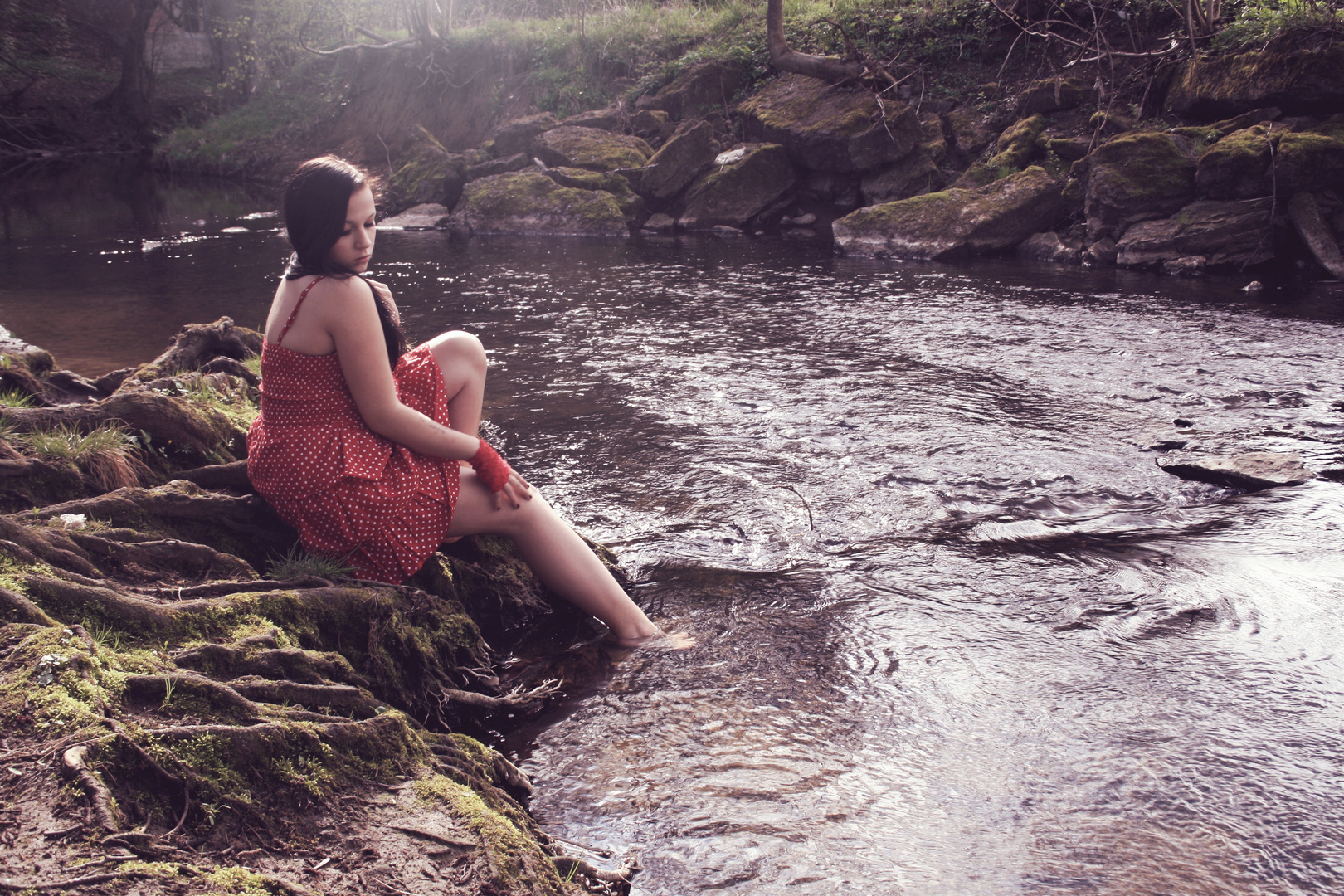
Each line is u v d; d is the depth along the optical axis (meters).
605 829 2.03
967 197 10.41
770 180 12.72
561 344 6.59
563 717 2.48
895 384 5.46
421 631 2.58
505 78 17.36
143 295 8.30
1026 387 5.33
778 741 2.33
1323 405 4.89
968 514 3.69
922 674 2.60
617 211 12.85
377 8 21.69
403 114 19.11
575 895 1.75
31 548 2.22
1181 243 9.04
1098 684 2.52
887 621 2.90
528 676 2.70
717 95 14.30
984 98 12.22
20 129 25.03
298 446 2.53
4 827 1.52
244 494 2.92
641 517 3.72
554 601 3.15
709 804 2.10
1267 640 2.73
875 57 12.91
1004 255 10.39
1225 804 2.04
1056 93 11.13
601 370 5.91
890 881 1.85
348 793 1.84
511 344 6.61
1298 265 8.90
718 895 1.83
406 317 7.50
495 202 13.34
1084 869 1.86
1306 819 1.99
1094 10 11.43
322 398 2.53
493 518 2.77
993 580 3.15
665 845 1.97
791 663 2.69
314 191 2.38
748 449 4.45
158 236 12.49
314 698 2.05
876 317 7.28
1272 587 3.03
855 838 1.97
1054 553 3.34
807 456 4.34
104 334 6.71
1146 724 2.34
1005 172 10.84
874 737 2.33
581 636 2.92
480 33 17.94
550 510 2.83
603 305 7.93
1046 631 2.82
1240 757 2.21
